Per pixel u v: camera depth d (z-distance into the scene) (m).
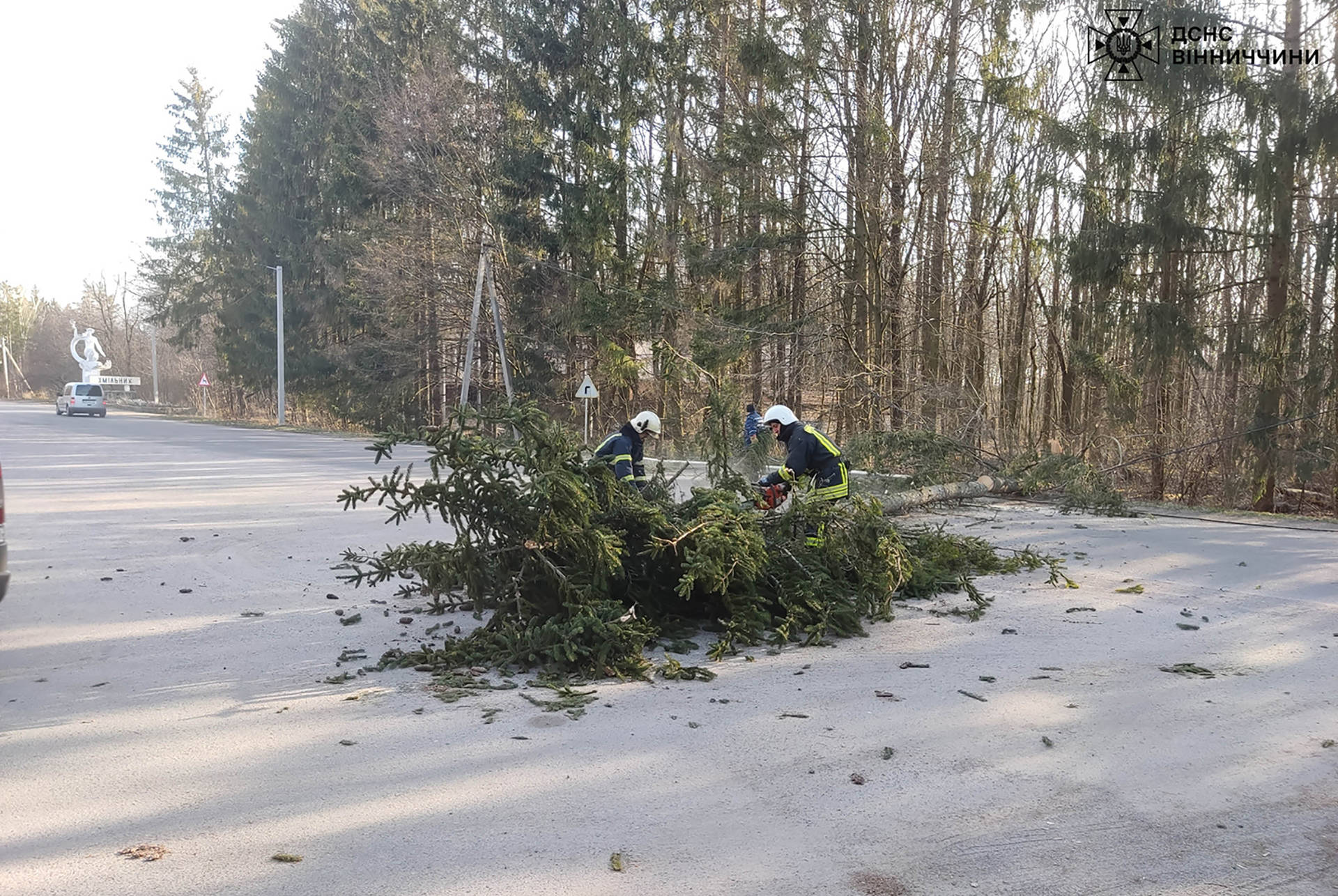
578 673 5.29
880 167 21.39
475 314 28.12
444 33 32.38
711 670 5.39
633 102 27.58
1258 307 16.30
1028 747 4.12
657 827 3.33
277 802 3.54
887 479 13.84
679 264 26.22
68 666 5.39
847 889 2.91
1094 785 3.71
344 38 40.50
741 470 15.36
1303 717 4.53
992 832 3.31
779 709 4.64
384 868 3.02
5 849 3.15
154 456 21.62
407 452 23.53
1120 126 16.66
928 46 21.98
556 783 3.72
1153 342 15.39
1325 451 14.76
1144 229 15.37
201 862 3.06
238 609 6.82
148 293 57.75
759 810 3.48
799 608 6.12
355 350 36.66
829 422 23.52
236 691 4.95
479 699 4.82
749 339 22.39
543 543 5.55
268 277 43.91
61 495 13.82
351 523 11.16
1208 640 6.00
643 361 26.84
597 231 27.41
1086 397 20.11
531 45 28.94
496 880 2.95
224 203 48.31
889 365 21.97
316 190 42.03
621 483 6.28
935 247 22.19
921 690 4.95
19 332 100.06
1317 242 14.73
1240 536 10.55
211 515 11.84
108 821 3.38
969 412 18.98
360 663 5.48
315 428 38.41
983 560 8.43
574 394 30.19
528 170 29.05
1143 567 8.60
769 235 23.03
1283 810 3.50
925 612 6.88
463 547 5.69
